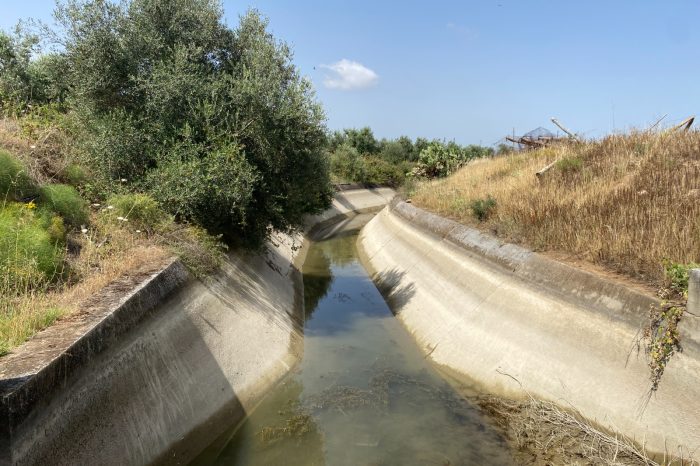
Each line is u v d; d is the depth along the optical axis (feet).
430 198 68.74
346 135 187.52
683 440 20.18
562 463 21.99
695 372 20.85
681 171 36.96
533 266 33.83
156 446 20.76
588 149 52.42
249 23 47.24
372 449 24.14
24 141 34.65
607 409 23.59
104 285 23.93
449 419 26.86
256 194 42.96
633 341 24.09
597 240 31.40
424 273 50.06
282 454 23.75
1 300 20.72
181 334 26.37
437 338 37.50
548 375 27.40
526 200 43.39
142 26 41.50
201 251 33.32
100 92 40.42
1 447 13.28
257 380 30.22
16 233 23.91
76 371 17.24
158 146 38.81
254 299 38.22
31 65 50.42
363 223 118.42
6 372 14.89
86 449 16.88
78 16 38.73
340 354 36.76
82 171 36.76
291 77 45.01
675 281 23.95
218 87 40.75
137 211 33.42
